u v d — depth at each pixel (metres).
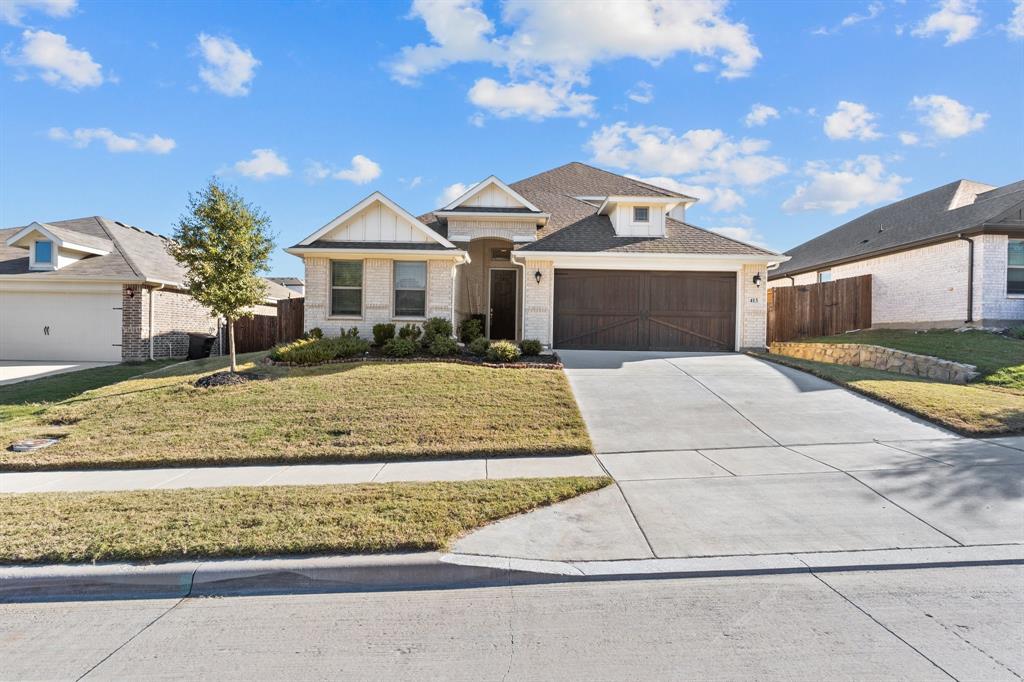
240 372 11.34
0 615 3.78
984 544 4.47
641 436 8.12
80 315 16.47
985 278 15.25
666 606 3.71
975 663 3.05
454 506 5.24
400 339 13.59
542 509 5.33
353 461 7.32
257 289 11.05
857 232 22.75
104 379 12.95
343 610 3.75
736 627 3.45
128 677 3.05
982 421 8.02
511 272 18.08
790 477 6.21
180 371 12.82
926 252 17.08
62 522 4.91
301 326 16.92
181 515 5.04
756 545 4.51
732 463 6.82
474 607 3.76
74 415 9.21
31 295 16.55
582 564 4.22
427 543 4.41
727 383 10.98
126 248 18.22
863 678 2.94
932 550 4.38
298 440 7.96
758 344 14.80
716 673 2.99
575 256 14.67
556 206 19.12
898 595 3.80
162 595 4.04
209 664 3.16
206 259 10.52
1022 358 11.85
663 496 5.67
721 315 14.99
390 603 3.84
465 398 9.70
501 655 3.19
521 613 3.66
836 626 3.44
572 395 9.98
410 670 3.06
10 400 10.97
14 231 19.84
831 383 10.88
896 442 7.50
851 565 4.19
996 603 3.69
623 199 15.66
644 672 3.01
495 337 17.95
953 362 11.86
